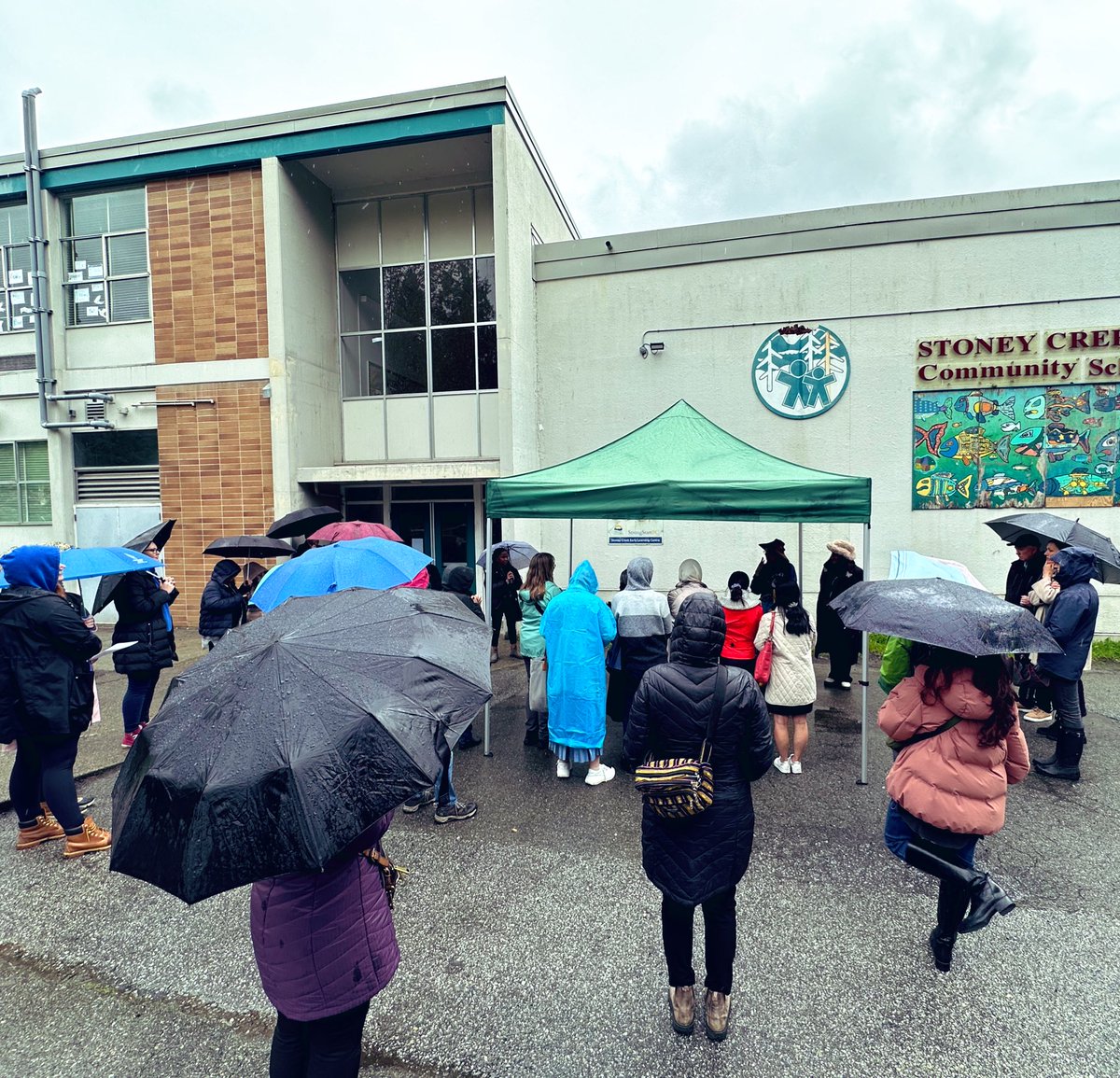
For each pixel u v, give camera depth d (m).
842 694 7.18
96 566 4.70
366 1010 1.97
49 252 11.44
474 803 4.67
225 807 1.45
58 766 3.95
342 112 10.22
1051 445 8.97
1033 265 8.94
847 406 9.60
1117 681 7.59
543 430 10.84
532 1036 2.56
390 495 11.95
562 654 4.91
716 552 10.00
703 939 3.17
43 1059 2.52
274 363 10.59
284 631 1.90
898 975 2.87
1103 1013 2.64
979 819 2.69
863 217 9.44
